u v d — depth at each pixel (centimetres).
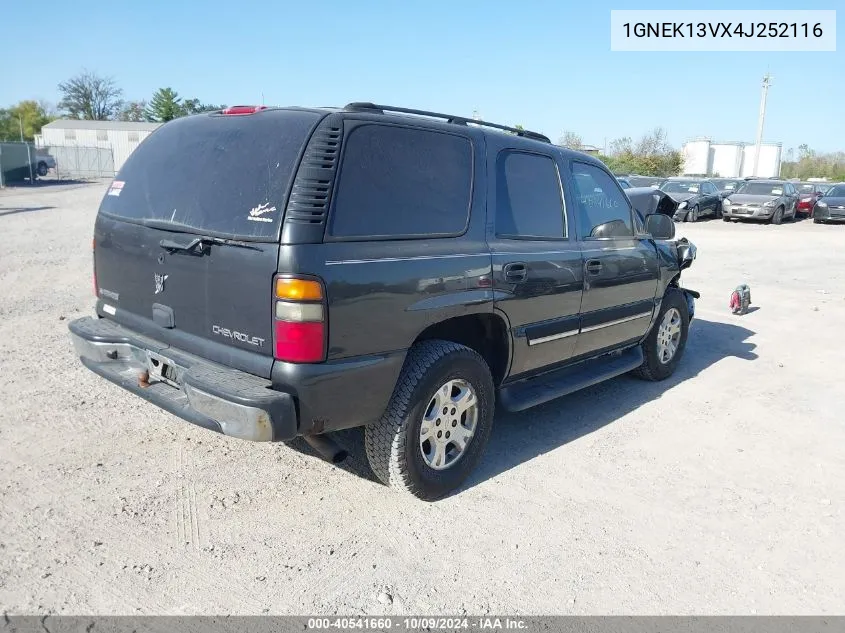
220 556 323
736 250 1642
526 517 374
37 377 543
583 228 485
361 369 330
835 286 1171
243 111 370
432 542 345
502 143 424
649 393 597
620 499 400
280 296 308
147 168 396
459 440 398
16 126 8269
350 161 331
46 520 343
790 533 371
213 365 340
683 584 322
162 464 410
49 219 1822
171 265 358
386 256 337
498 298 398
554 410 545
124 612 282
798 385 630
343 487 395
